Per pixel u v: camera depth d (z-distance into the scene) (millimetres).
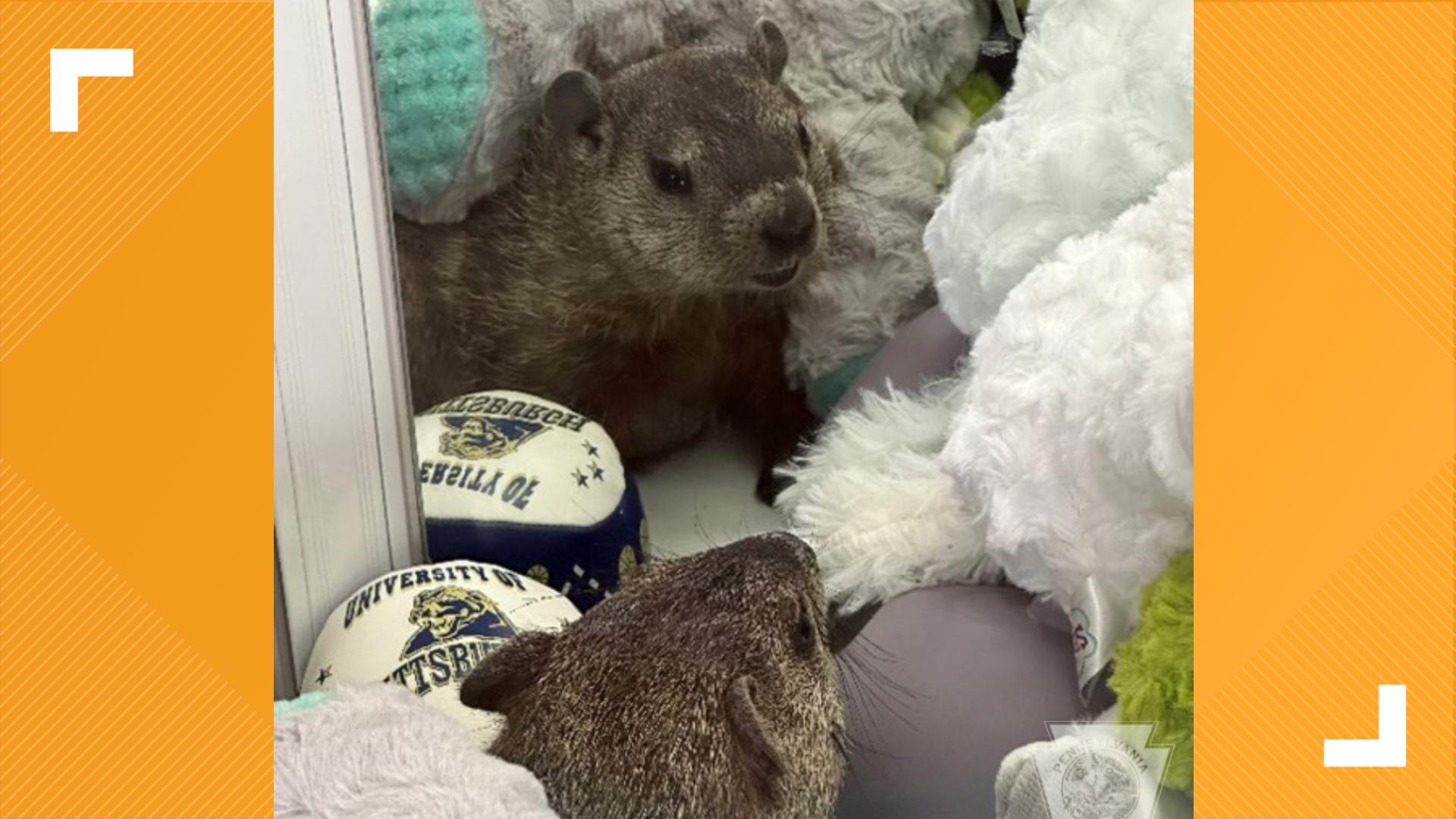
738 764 563
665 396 1049
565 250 1004
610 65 1022
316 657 712
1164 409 550
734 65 983
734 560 645
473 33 943
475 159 988
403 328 728
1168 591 578
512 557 818
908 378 930
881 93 1062
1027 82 783
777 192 941
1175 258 617
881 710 675
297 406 669
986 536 666
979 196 755
